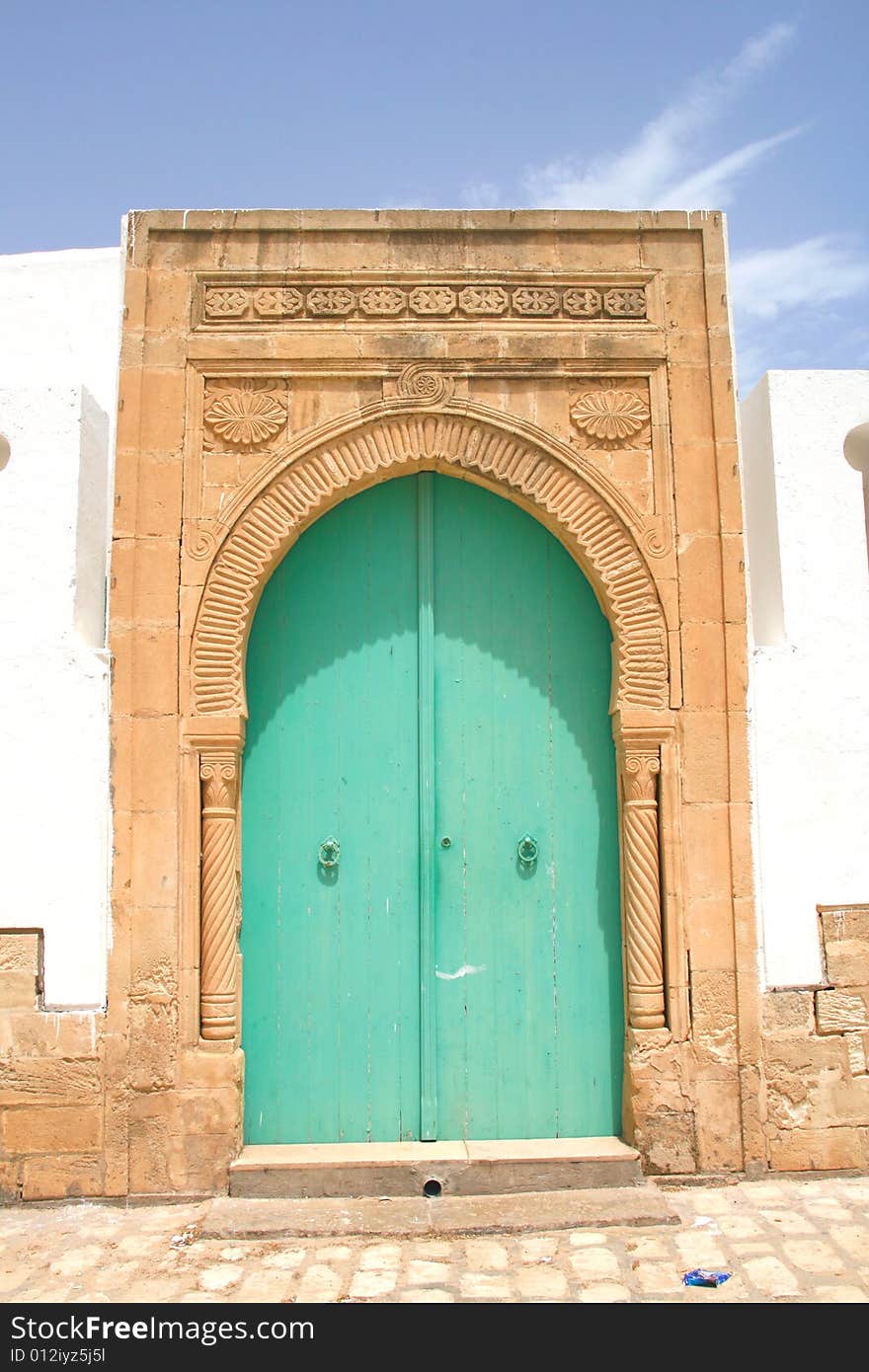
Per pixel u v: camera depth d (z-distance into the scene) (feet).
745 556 18.03
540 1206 15.85
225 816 17.30
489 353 18.25
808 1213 15.79
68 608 17.35
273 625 18.44
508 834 18.22
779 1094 17.22
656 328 18.49
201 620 17.58
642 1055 17.17
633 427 18.25
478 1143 17.43
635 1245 14.80
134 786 17.20
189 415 17.98
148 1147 16.60
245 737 18.02
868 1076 17.42
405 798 18.24
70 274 19.36
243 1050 17.56
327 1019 17.79
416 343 18.21
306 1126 17.58
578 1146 17.20
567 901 18.15
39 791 17.06
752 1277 13.80
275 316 18.25
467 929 18.02
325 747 18.26
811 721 17.90
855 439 19.94
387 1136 17.61
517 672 18.56
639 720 17.67
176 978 16.89
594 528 18.13
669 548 18.04
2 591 17.35
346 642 18.48
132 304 18.15
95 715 17.21
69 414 17.67
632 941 17.49
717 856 17.54
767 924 17.48
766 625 18.75
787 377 18.60
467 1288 13.60
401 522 18.75
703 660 17.85
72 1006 16.78
